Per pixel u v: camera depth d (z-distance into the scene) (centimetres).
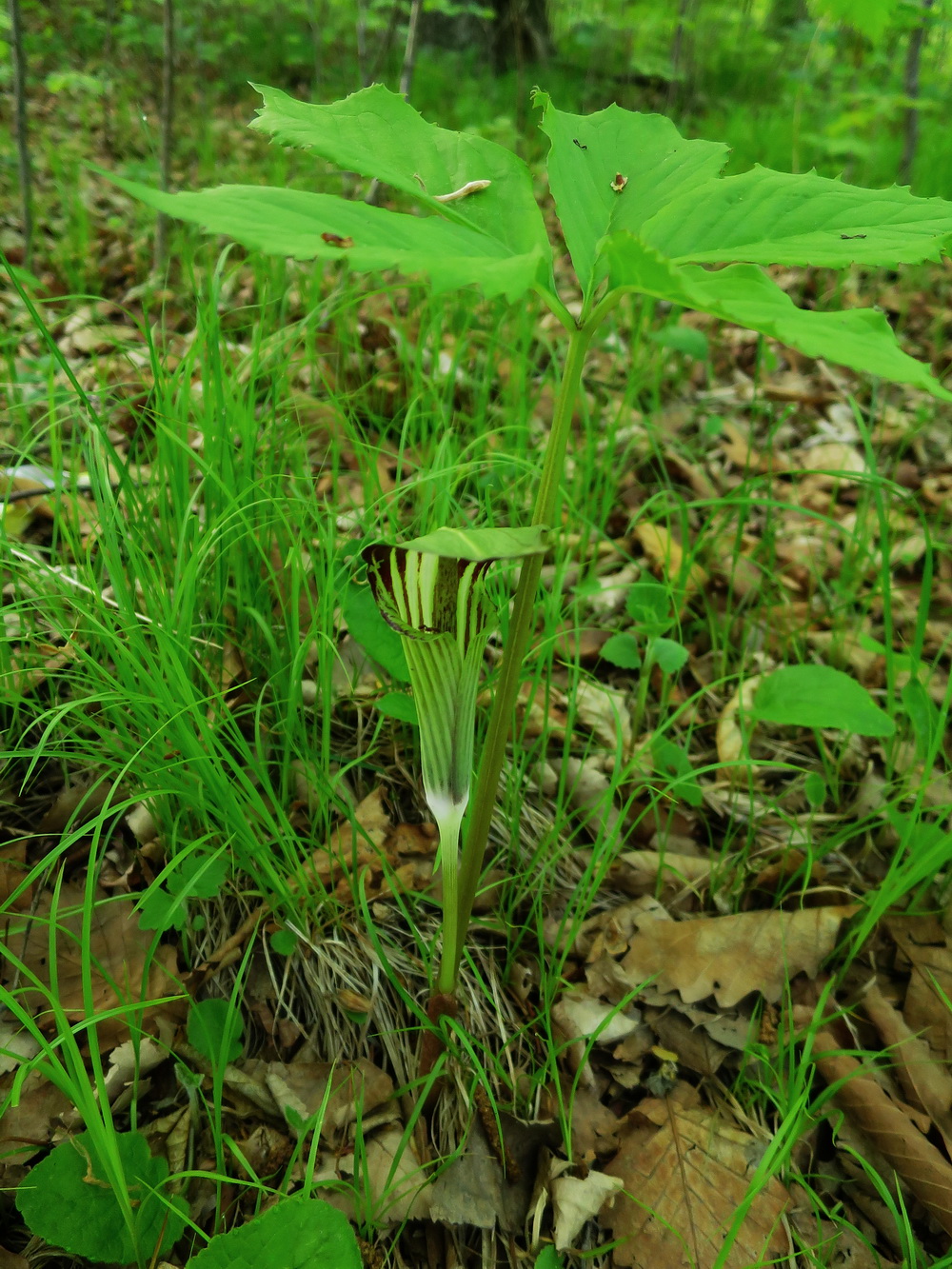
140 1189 29
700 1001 40
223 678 43
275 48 179
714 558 61
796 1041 39
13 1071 34
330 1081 30
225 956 37
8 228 94
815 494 71
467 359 69
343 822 43
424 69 172
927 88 174
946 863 45
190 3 181
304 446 50
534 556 27
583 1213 33
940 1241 35
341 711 47
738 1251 33
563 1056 38
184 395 42
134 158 126
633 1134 36
